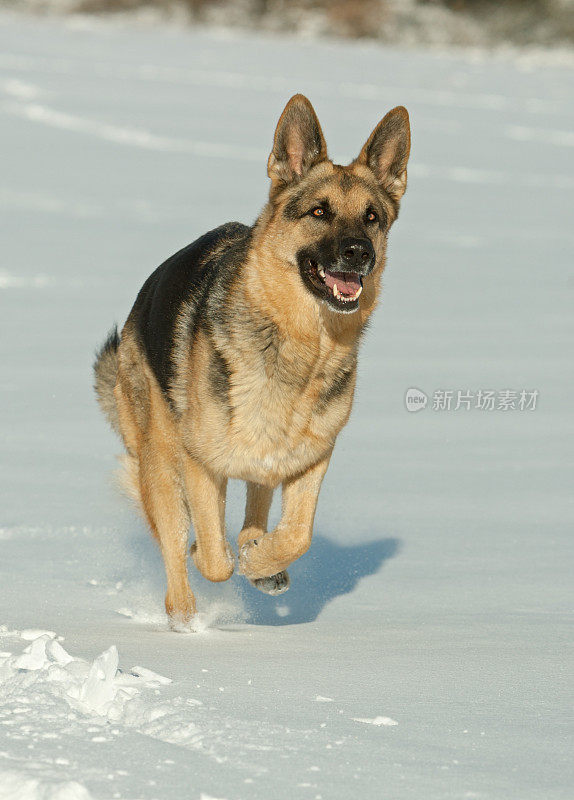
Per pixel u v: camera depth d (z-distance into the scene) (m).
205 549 8.51
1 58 61.06
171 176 36.50
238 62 68.44
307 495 8.52
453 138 48.22
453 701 6.04
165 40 76.81
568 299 24.58
